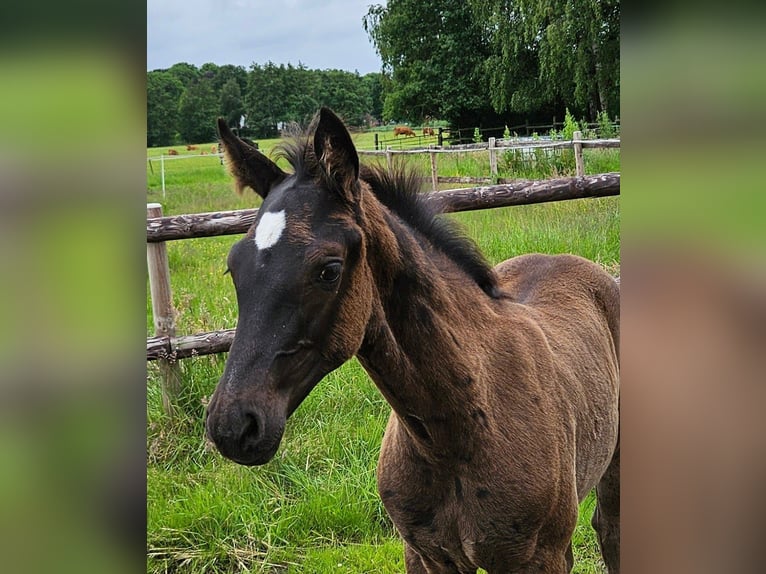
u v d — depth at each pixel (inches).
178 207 452.1
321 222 66.3
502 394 81.7
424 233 85.2
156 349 157.5
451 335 77.2
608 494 119.0
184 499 144.1
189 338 160.9
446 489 80.7
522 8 1040.8
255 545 138.4
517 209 330.6
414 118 1373.0
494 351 83.4
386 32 1332.4
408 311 75.0
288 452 156.6
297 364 64.7
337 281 65.6
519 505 79.6
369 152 489.1
